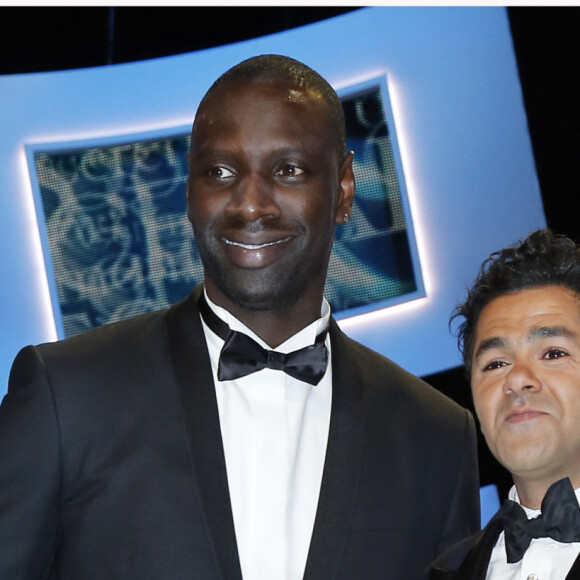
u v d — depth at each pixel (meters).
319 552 2.08
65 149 4.16
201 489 2.08
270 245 2.11
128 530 2.06
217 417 2.15
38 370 2.13
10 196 4.12
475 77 4.07
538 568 1.96
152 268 4.14
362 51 4.11
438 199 4.04
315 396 2.26
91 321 4.09
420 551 2.19
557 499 1.95
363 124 4.09
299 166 2.12
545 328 2.00
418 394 2.36
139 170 4.18
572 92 4.02
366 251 4.05
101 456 2.10
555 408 1.95
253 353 2.17
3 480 2.06
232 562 2.04
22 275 4.08
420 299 4.01
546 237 2.12
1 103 4.15
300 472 2.18
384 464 2.21
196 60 4.20
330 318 2.37
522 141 4.03
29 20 4.16
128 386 2.16
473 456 2.35
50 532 2.09
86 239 4.13
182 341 2.24
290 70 2.19
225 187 2.12
